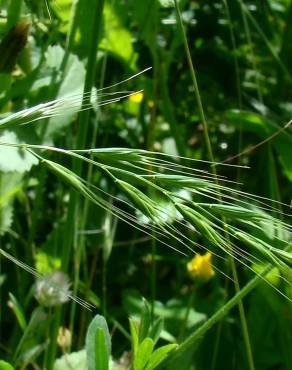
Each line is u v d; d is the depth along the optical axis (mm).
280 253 317
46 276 482
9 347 616
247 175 790
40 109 324
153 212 304
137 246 742
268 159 724
